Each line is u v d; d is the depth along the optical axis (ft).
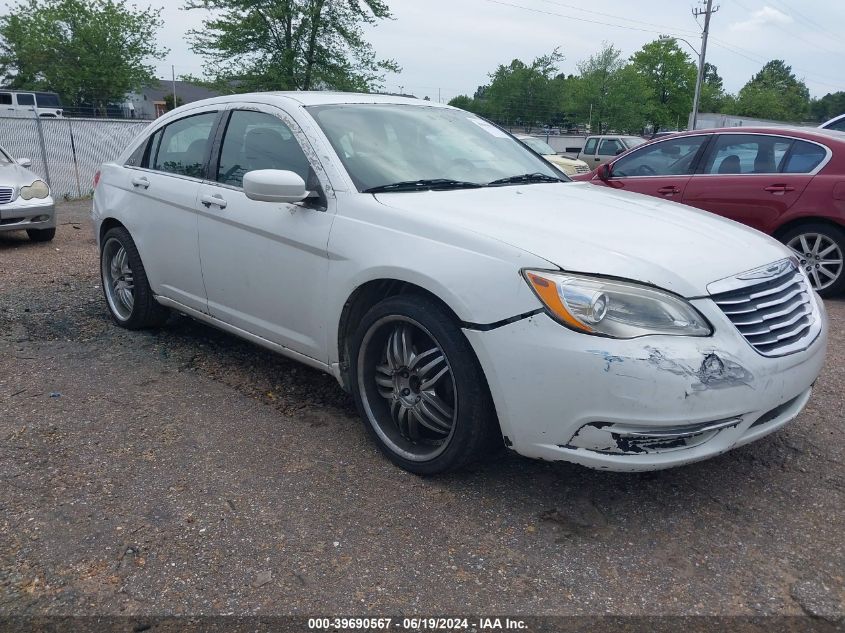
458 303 9.33
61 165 51.29
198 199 13.73
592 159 72.18
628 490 10.23
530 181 13.20
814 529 9.34
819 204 21.44
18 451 11.00
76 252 28.53
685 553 8.83
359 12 86.53
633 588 8.18
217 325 14.33
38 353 15.47
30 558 8.48
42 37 134.82
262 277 12.50
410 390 10.50
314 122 12.27
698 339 8.73
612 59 192.44
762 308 9.47
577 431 8.81
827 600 8.00
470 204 10.95
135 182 15.75
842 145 21.54
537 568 8.50
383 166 11.96
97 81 136.15
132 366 14.76
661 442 8.71
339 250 10.94
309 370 14.70
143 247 15.58
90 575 8.21
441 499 9.92
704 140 24.20
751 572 8.48
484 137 14.42
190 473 10.46
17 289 21.31
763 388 9.00
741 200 22.89
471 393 9.52
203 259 13.85
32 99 117.29
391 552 8.73
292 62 83.97
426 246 9.92
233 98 14.23
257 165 12.90
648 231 10.23
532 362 8.84
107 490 9.96
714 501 9.98
